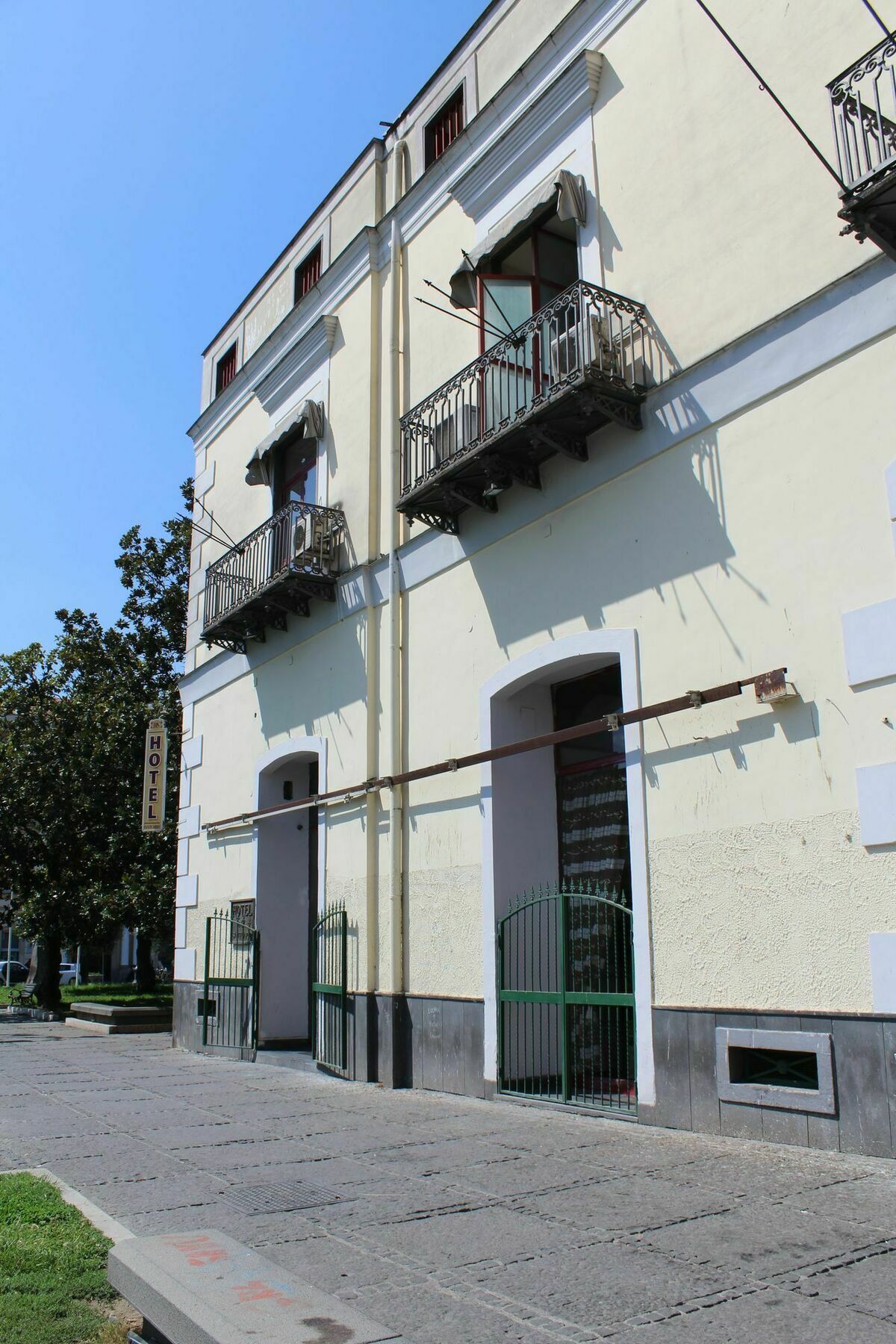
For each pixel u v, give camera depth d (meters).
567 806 10.59
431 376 12.40
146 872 24.41
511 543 10.60
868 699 7.08
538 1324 4.09
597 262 9.93
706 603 8.37
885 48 6.93
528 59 11.05
